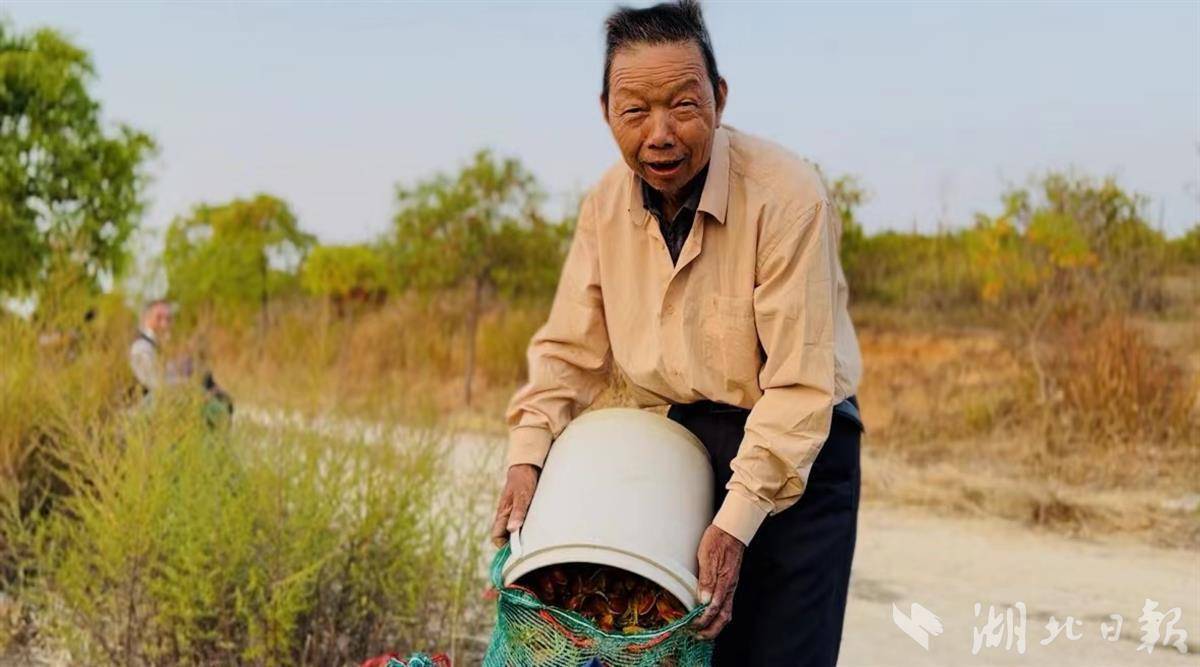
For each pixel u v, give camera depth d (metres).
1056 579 6.44
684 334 2.79
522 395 3.04
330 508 4.45
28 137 11.94
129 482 4.32
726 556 2.60
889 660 5.11
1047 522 7.71
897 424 10.55
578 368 3.05
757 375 2.80
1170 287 11.85
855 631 5.54
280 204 16.98
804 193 2.68
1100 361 9.80
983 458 9.49
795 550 2.88
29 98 12.03
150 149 12.79
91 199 12.21
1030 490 8.33
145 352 5.65
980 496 8.35
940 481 8.83
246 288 16.03
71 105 12.28
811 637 2.90
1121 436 9.47
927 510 8.12
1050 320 10.90
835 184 14.54
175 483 4.64
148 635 4.31
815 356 2.65
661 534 2.60
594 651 2.52
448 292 17.02
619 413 2.88
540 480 2.84
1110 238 11.86
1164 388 9.71
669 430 2.84
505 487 2.92
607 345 3.03
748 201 2.70
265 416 5.05
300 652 4.43
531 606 2.55
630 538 2.57
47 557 4.69
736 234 2.72
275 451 4.61
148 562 4.32
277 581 4.32
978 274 13.77
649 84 2.53
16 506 4.79
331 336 7.02
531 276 15.14
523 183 15.20
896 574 6.58
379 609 4.52
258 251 16.36
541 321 15.58
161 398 4.86
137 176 12.69
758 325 2.72
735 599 2.96
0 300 6.96
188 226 16.39
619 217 2.87
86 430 5.22
